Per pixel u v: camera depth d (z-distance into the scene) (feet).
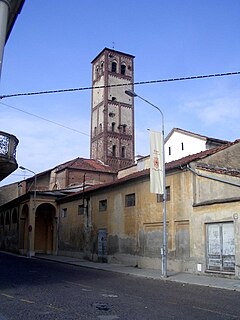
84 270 74.64
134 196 83.87
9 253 138.21
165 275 59.16
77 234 110.32
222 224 59.77
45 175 191.21
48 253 132.98
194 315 29.81
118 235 87.92
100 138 225.97
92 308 32.17
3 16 44.32
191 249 64.44
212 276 59.31
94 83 242.78
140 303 34.96
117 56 236.22
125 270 72.13
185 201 67.26
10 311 30.27
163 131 66.59
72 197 114.83
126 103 232.53
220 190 62.34
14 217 146.61
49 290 42.91
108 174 185.68
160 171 64.03
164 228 61.41
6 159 53.72
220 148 71.26
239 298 39.81
